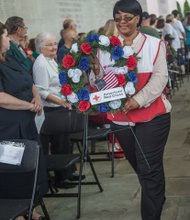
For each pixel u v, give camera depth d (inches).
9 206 110.7
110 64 113.7
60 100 170.1
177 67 414.3
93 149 216.4
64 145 178.1
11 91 128.6
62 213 155.3
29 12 296.7
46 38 173.2
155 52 115.6
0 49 125.3
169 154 210.2
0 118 127.0
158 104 117.6
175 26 471.2
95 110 114.4
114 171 194.5
